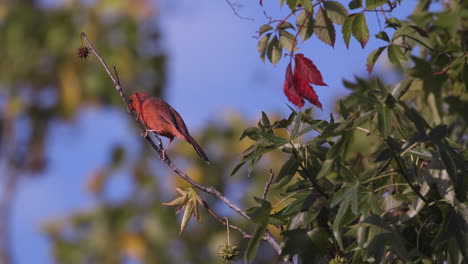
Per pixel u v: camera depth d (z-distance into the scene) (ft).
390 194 25.27
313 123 27.81
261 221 26.27
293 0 30.78
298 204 26.55
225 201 27.86
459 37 36.22
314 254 26.50
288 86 30.55
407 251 23.30
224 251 28.02
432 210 24.86
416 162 26.48
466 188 24.00
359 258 25.14
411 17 26.81
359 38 30.89
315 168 27.73
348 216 24.59
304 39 32.27
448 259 23.82
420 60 36.04
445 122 37.58
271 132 27.25
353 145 30.22
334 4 32.04
